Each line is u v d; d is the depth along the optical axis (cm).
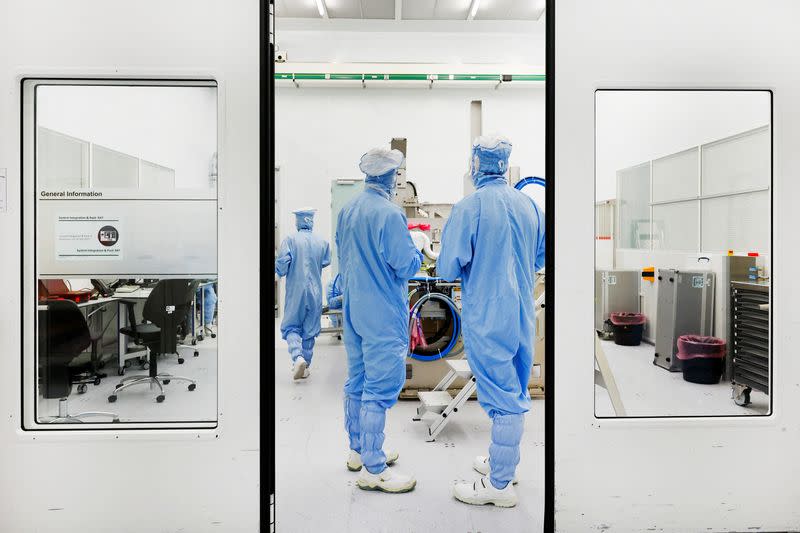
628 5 163
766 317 289
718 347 342
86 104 408
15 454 159
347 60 586
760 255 342
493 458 194
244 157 160
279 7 522
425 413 299
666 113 457
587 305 165
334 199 598
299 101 608
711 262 364
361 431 208
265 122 160
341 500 200
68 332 238
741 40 165
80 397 328
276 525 182
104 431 160
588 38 163
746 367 303
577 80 163
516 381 194
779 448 168
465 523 184
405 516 189
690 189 434
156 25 159
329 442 262
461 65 571
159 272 163
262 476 162
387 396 207
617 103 519
